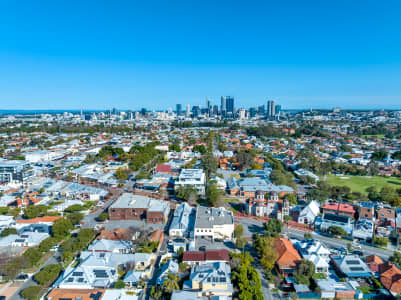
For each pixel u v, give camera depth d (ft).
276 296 280.72
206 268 290.56
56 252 361.71
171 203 547.08
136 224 449.48
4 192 588.09
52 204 511.81
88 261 309.01
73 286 281.74
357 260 321.52
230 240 396.37
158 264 333.42
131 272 300.61
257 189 593.42
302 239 402.72
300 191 627.87
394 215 470.39
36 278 289.12
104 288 283.18
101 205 528.63
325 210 492.54
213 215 422.00
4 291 284.82
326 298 277.64
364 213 468.34
